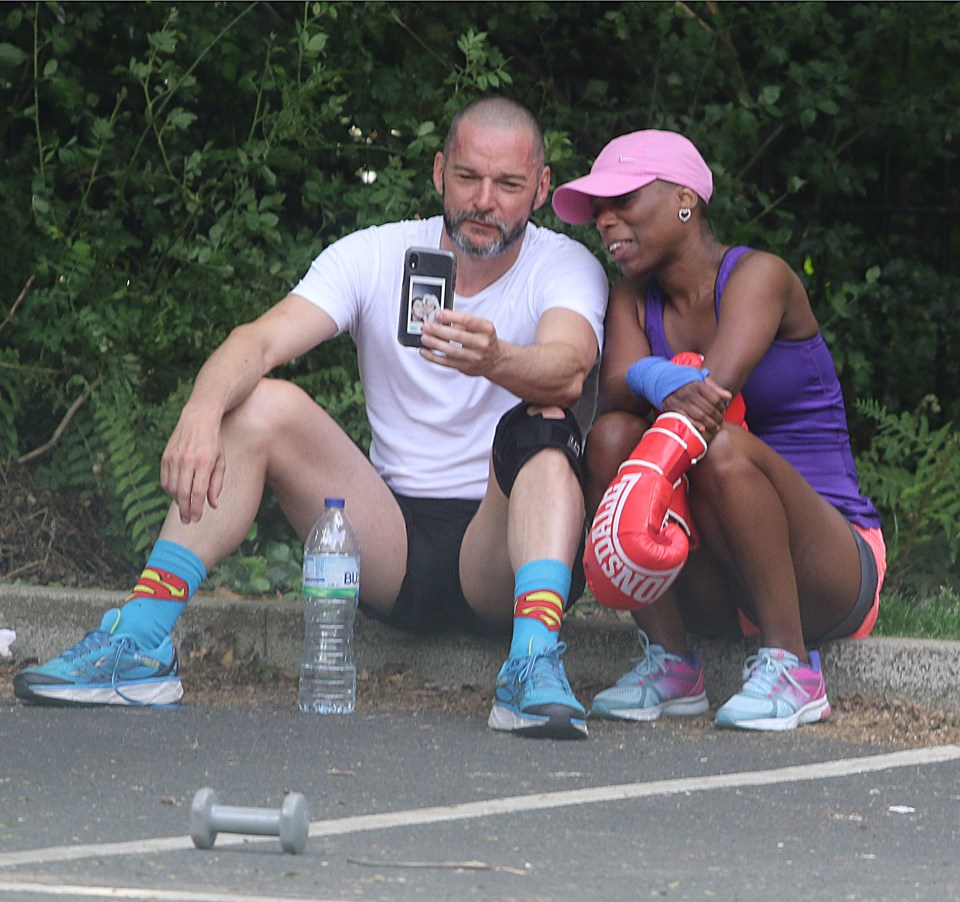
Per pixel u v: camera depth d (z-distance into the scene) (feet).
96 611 61.36
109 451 73.15
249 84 83.10
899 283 95.76
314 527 54.90
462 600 57.21
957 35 93.04
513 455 51.88
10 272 80.07
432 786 41.63
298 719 51.42
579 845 35.55
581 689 58.54
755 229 87.45
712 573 53.98
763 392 55.47
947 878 33.99
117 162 84.64
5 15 84.69
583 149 91.66
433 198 82.38
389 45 88.89
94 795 39.01
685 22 90.68
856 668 56.44
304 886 30.71
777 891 32.22
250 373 53.42
